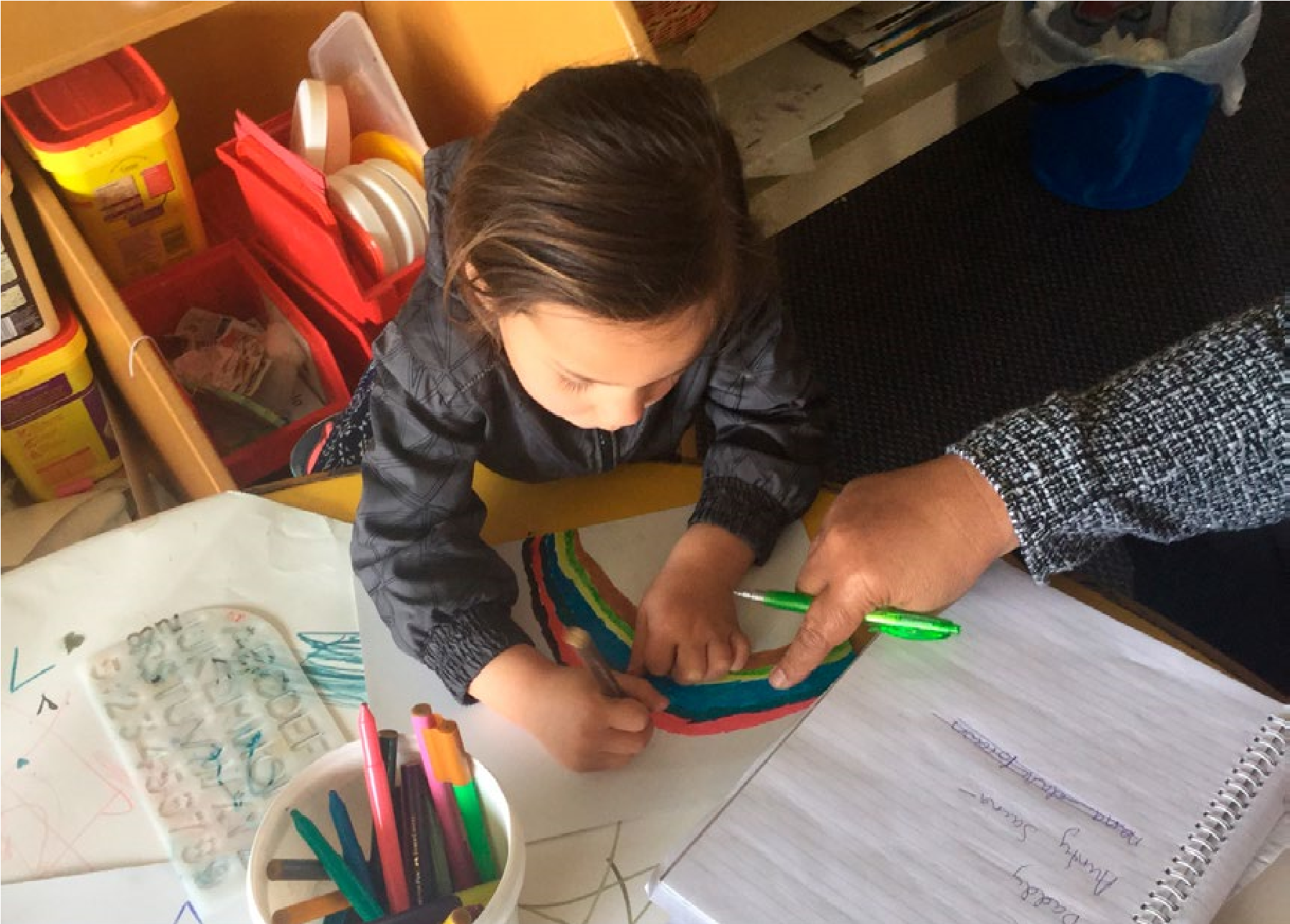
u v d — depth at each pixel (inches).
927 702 25.4
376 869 22.2
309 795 22.4
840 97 67.9
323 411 51.9
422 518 29.8
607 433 32.6
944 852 23.0
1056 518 26.0
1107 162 70.7
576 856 24.9
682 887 22.5
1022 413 27.3
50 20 34.7
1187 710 25.0
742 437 32.9
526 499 32.4
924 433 63.8
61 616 29.0
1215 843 22.9
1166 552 38.3
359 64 52.4
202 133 58.2
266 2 54.9
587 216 23.2
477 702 27.8
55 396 49.4
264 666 28.2
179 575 29.8
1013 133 77.3
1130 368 28.1
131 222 50.6
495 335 27.5
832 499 32.4
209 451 41.6
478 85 50.0
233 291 54.4
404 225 49.9
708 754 26.6
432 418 30.5
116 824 25.5
